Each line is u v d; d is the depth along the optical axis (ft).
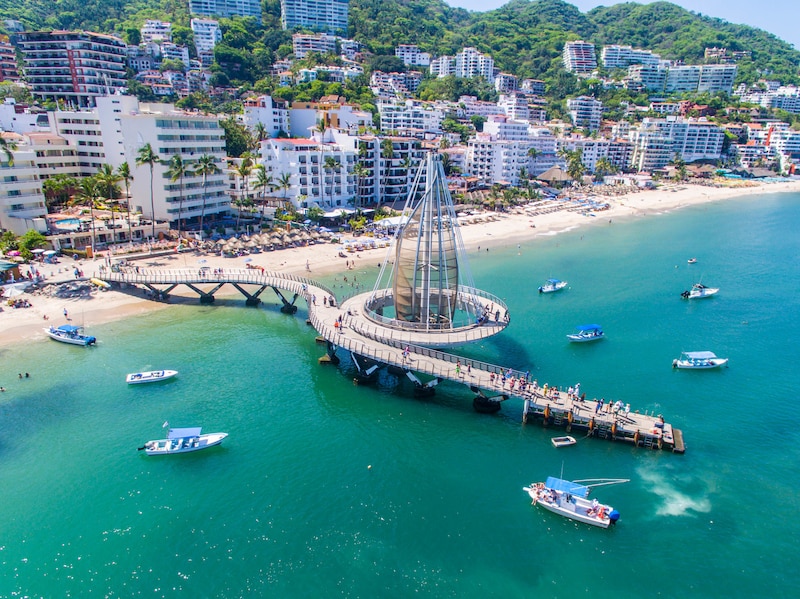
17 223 360.07
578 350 253.03
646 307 314.35
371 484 160.45
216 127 446.19
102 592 125.59
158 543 139.03
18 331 258.16
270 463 169.27
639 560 135.33
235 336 263.49
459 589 127.03
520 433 187.01
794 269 401.70
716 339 268.62
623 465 170.09
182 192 410.11
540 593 126.21
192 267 342.64
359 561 134.31
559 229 542.98
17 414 192.65
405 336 217.56
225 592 125.90
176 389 212.43
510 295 331.98
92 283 308.19
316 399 207.62
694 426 191.83
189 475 163.73
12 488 156.66
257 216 460.96
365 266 376.89
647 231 542.98
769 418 197.88
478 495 156.56
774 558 135.74
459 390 218.59
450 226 231.50
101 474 163.02
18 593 124.98
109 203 436.76
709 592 126.72
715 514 149.89
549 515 149.28
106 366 229.04
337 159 502.38
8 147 364.99
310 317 250.16
